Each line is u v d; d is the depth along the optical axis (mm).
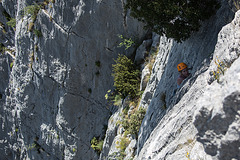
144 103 10891
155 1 6262
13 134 23578
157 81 10000
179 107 5711
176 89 7051
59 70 16312
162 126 6246
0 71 22750
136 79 13062
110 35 14234
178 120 5238
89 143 16719
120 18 13586
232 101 2961
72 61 15570
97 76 15477
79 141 17047
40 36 16578
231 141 2934
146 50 13359
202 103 3428
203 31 6449
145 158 6070
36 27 16641
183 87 6090
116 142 12172
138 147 9305
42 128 19391
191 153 4102
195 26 6473
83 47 14953
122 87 13117
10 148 24609
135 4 6801
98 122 16125
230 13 5438
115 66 14133
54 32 15523
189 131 4695
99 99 15891
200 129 3365
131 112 12219
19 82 19578
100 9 13492
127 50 14414
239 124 2902
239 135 2883
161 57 10398
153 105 8750
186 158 4242
